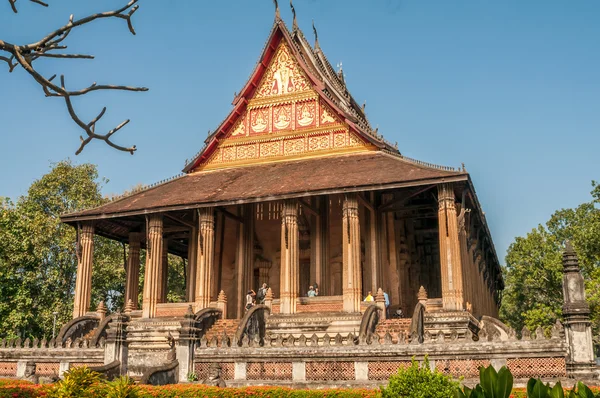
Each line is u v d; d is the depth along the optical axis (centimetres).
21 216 4425
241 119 3972
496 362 1947
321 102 3800
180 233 4225
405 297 3619
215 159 3978
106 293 5653
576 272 1920
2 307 4138
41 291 4612
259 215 3903
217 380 2098
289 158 3781
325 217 3694
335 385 2088
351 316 2897
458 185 2978
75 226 3709
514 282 5722
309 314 2958
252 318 2830
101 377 2272
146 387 1836
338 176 3247
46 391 1569
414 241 4097
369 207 3444
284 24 3928
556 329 1942
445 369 1997
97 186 5519
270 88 3941
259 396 1775
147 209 3412
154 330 3125
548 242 5538
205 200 3306
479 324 3034
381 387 1336
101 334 2812
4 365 2769
